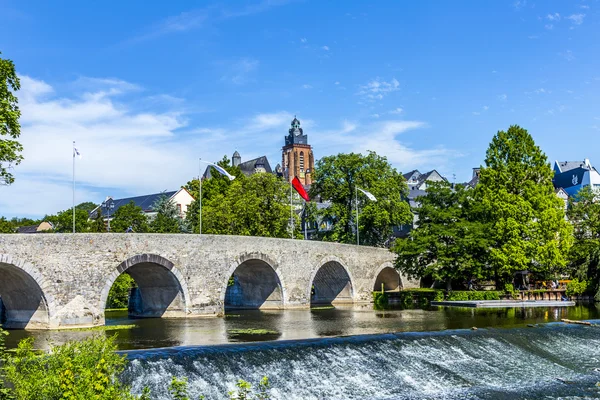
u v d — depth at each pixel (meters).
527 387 24.38
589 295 61.38
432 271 58.69
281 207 68.31
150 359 21.95
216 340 31.11
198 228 78.06
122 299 65.62
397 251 60.56
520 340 30.77
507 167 59.50
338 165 74.25
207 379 22.05
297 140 169.12
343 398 22.64
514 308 51.78
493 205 57.38
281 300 53.62
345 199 74.94
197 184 84.38
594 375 26.42
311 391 22.94
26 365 14.82
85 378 13.59
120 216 82.06
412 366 25.83
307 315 47.06
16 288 39.16
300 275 55.03
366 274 63.72
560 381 25.36
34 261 37.09
